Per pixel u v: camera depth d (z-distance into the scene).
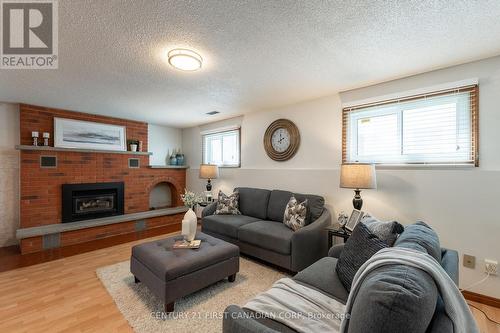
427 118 2.39
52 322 1.79
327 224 2.77
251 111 4.04
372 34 1.71
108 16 1.50
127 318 1.83
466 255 2.11
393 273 0.81
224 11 1.46
